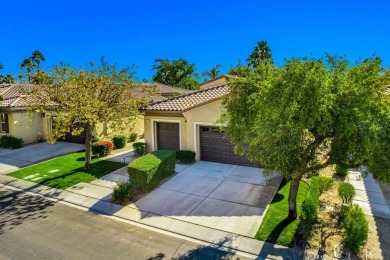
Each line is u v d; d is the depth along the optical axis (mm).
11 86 23641
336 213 8719
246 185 11422
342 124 5754
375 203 9688
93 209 9617
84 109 11711
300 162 6566
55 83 12438
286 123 6062
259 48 36281
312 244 7113
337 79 6078
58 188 11555
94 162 15352
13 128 19516
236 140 8117
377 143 5461
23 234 7949
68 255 6898
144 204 9852
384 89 6062
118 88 13508
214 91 16234
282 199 9930
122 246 7305
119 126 14594
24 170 14086
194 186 11438
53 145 20125
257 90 7566
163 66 48562
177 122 15672
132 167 10969
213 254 6934
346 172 12156
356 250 6727
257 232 7762
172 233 7984
